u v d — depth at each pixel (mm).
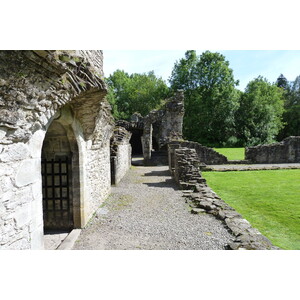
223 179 12289
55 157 5531
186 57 38969
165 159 19844
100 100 4988
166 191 9242
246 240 4469
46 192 5594
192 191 8914
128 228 5418
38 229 3465
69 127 5035
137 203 7582
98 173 7141
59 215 5617
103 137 7250
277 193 8977
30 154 3252
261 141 34000
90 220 6020
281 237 5012
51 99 3459
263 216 6363
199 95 36656
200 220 5840
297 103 43250
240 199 8211
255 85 37625
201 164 16469
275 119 36406
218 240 4660
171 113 21312
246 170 15383
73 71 3834
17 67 2572
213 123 36438
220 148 32094
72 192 5527
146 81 45344
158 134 23484
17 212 2979
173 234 5012
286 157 19781
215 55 37250
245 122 35625
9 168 2820
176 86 38844
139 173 14727
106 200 8016
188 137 36312
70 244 4473
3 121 2592
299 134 39844
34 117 3203
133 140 30281
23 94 2793
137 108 42969
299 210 6848
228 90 35281
